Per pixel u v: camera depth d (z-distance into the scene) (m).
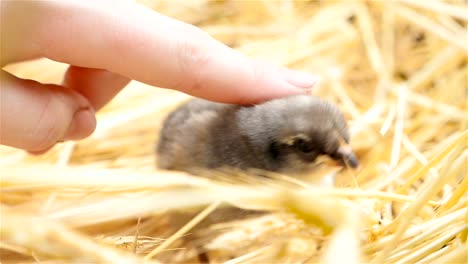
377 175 0.37
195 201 0.26
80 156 0.40
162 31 0.31
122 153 0.40
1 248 0.30
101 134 0.40
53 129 0.31
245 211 0.33
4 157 0.38
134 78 0.31
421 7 0.48
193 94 0.32
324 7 0.49
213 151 0.35
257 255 0.29
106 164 0.39
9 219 0.23
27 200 0.34
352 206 0.29
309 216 0.26
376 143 0.39
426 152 0.39
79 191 0.30
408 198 0.30
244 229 0.31
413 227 0.29
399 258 0.27
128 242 0.30
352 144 0.40
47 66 0.43
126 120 0.41
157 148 0.38
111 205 0.27
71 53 0.30
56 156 0.39
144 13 0.31
